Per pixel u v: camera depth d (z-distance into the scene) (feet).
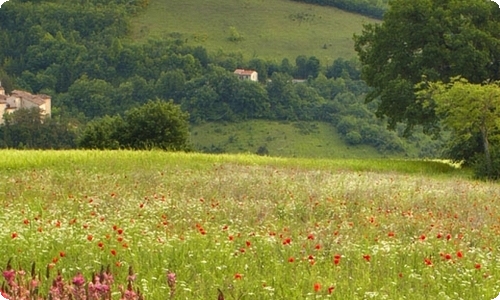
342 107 616.39
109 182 112.27
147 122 267.80
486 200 106.22
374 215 84.84
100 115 619.67
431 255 63.36
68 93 635.66
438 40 231.50
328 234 69.36
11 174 123.75
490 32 232.73
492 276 57.72
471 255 64.23
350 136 572.10
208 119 623.36
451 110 187.42
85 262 56.54
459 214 89.51
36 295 41.60
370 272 57.31
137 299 41.68
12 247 59.52
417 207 96.22
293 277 54.65
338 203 92.53
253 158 174.09
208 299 49.39
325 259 61.26
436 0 236.84
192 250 59.77
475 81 228.22
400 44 237.66
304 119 622.13
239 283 51.72
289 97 627.87
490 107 183.73
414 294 52.19
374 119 593.83
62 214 80.28
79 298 40.60
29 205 86.22
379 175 145.38
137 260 57.26
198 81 634.43
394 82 230.68
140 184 111.04
